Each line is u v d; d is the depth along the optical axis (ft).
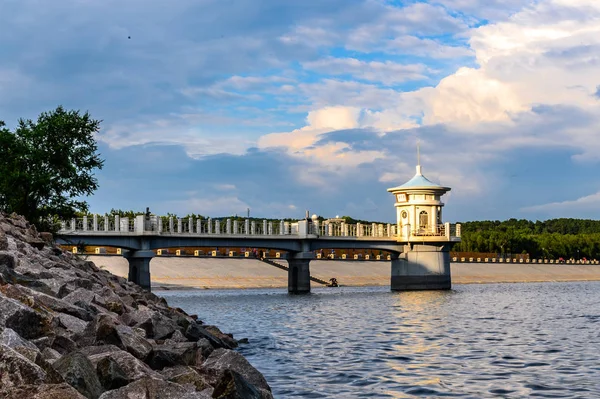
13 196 212.64
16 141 218.79
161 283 399.65
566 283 560.61
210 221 324.80
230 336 131.44
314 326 175.32
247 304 271.49
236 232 333.21
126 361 52.44
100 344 59.98
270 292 376.89
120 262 394.11
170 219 310.04
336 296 332.80
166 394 44.96
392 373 97.35
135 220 298.15
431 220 388.16
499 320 194.90
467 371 99.91
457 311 231.91
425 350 124.06
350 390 84.23
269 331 161.58
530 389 86.58
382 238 385.09
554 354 119.44
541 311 232.94
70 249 384.27
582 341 140.15
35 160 215.31
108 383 47.73
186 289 396.78
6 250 90.58
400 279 393.09
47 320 55.98
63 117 223.10
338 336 149.28
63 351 54.34
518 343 136.36
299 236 354.54
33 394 36.91
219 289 405.59
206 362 70.23
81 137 225.35
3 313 52.47
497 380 92.58
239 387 49.37
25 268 82.94
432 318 202.08
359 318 202.08
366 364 105.70
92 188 228.02
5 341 44.91
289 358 111.55
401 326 175.32
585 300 302.04
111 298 93.35
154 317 89.20
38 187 212.64
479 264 615.16
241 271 443.32
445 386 87.92
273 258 485.97
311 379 91.50
